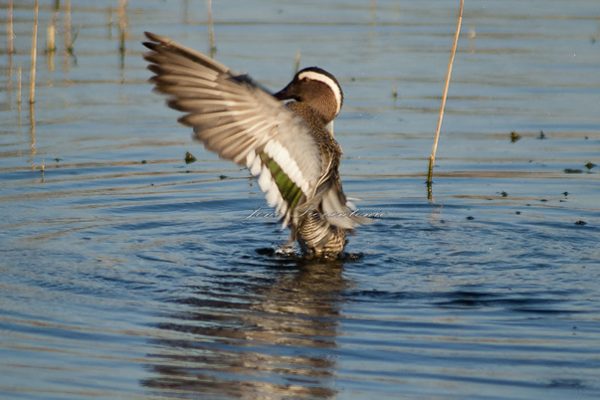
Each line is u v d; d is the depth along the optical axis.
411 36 21.75
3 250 11.16
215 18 22.97
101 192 13.56
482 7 24.70
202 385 7.97
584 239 12.17
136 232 12.15
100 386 7.89
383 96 17.84
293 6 24.69
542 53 20.50
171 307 9.61
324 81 10.76
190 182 14.22
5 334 8.83
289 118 9.02
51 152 14.97
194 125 8.68
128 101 17.53
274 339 8.88
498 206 13.45
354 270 10.96
